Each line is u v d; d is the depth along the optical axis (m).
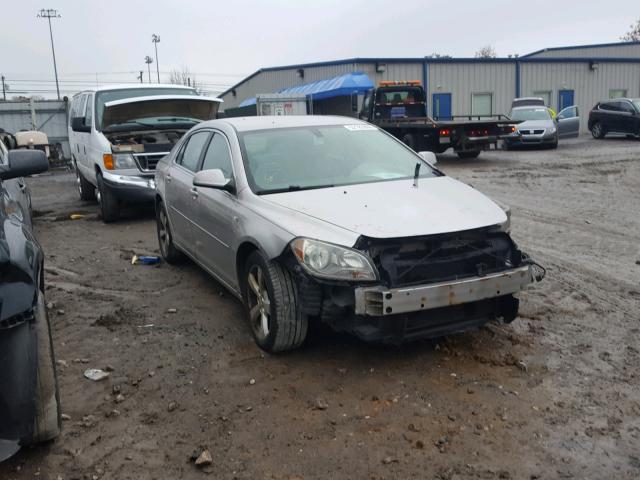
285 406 3.74
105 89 10.86
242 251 4.71
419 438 3.37
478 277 4.02
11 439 2.85
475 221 4.16
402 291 3.78
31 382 2.89
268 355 4.46
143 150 9.68
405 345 4.57
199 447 3.32
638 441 3.32
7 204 3.72
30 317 2.89
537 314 5.18
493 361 4.27
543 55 46.72
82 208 12.00
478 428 3.46
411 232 3.93
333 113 32.06
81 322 5.23
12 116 26.75
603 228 8.48
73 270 6.96
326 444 3.33
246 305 4.75
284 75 37.94
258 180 4.82
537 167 15.99
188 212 5.93
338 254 3.85
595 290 5.79
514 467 3.10
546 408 3.66
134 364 4.38
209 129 5.96
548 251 7.29
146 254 7.66
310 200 4.42
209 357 4.47
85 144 11.04
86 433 3.48
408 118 19.31
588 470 3.08
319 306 4.07
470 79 33.88
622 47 44.62
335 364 4.29
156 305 5.65
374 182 4.86
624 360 4.29
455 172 15.46
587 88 36.84
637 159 17.02
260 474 3.09
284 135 5.39
